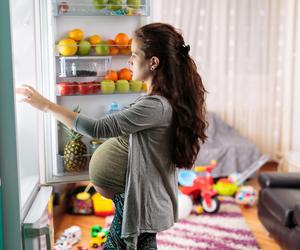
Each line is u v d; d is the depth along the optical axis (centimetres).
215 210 355
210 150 421
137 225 165
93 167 178
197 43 486
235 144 430
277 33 493
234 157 427
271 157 508
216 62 492
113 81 227
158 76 165
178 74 164
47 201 192
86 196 354
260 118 508
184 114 164
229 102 500
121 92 228
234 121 506
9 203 161
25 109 202
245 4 484
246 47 492
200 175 420
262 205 317
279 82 502
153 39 164
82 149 218
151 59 164
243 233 318
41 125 212
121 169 171
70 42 213
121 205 175
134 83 229
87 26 227
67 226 331
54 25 215
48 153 215
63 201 358
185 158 168
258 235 319
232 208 369
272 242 307
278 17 491
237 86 500
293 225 271
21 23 193
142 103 160
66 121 163
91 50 228
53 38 207
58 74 220
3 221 162
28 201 183
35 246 170
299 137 484
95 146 228
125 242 168
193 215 353
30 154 207
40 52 207
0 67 154
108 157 173
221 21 483
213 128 464
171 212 176
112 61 236
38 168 213
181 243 299
